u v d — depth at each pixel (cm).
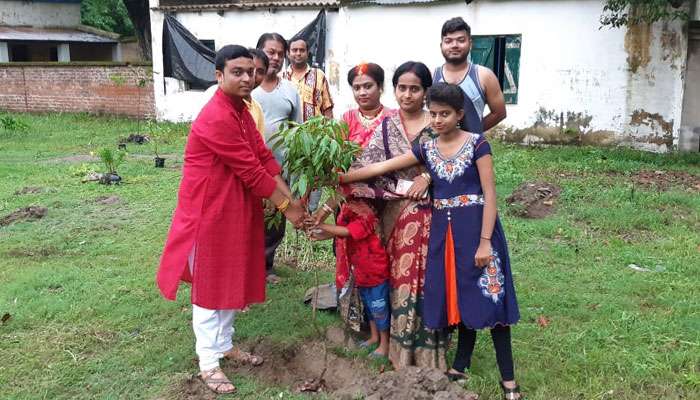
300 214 348
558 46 1182
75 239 626
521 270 525
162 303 461
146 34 2108
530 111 1228
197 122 324
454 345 389
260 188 329
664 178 908
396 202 349
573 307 447
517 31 1209
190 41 1554
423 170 345
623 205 729
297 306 452
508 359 326
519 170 969
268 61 430
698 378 339
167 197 798
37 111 1870
